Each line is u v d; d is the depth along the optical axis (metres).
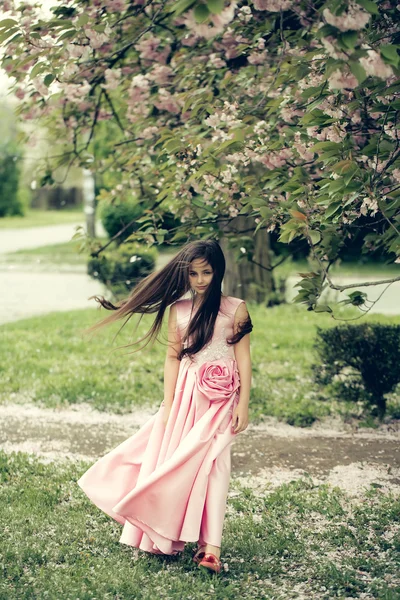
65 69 5.15
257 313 13.02
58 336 10.98
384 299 15.20
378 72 3.29
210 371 4.14
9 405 7.49
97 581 3.82
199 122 6.16
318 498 5.05
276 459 5.95
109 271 14.11
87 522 4.62
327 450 6.17
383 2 4.27
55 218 46.44
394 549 4.28
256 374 8.73
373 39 4.10
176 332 4.27
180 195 6.03
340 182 3.95
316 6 5.10
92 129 7.39
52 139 7.77
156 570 3.98
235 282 13.68
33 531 4.46
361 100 4.44
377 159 4.20
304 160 5.20
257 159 5.18
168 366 4.30
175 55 6.46
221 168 5.27
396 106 4.05
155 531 3.93
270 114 5.52
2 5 5.39
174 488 3.90
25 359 9.41
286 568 4.06
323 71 4.50
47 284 18.11
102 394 7.80
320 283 4.42
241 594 3.75
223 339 4.21
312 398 7.75
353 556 4.22
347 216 4.62
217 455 3.99
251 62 5.83
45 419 7.04
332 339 7.22
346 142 4.35
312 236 4.66
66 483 5.25
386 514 4.76
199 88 6.05
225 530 4.51
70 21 4.79
